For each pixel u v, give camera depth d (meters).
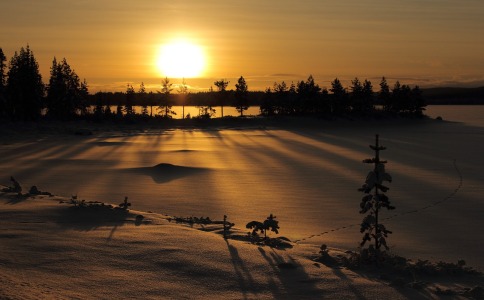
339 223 30.14
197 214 32.53
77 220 19.58
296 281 13.37
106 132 121.81
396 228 29.41
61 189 42.38
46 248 15.39
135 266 14.07
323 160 67.06
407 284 13.41
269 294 12.41
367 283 13.39
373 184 16.80
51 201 23.33
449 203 37.84
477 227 29.67
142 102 170.50
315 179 49.66
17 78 128.62
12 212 20.50
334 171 55.75
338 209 34.78
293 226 29.17
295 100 171.12
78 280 12.76
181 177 50.34
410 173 55.56
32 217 19.70
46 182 46.25
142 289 12.40
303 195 40.50
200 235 17.80
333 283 13.30
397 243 25.55
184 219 22.00
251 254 15.64
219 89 184.12
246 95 177.25
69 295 11.61
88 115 148.50
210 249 15.97
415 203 37.84
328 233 27.16
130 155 71.75
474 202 38.25
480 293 12.70
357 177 51.16
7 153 73.69
